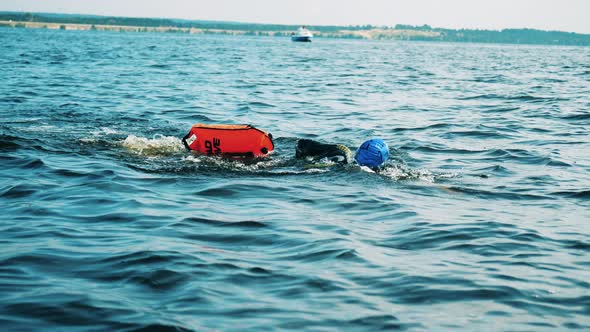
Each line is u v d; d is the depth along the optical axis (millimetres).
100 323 5105
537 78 40062
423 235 7664
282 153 12398
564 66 60656
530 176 11258
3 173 10430
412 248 7188
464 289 5965
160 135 14336
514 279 6246
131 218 8102
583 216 8719
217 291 5805
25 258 6531
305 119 18500
